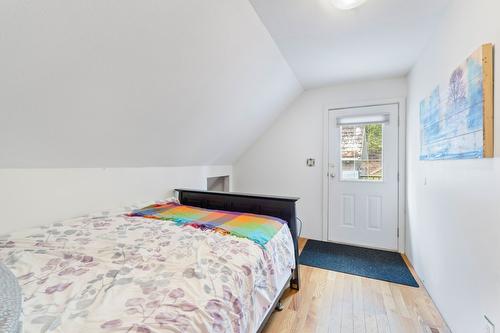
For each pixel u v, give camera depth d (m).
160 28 1.26
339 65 2.44
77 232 1.48
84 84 1.25
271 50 2.05
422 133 2.05
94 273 1.01
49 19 0.95
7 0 0.84
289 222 1.92
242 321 0.98
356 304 1.77
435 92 1.73
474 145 1.17
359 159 2.99
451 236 1.47
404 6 1.54
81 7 0.98
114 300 0.82
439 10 1.58
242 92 2.26
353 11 1.58
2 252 1.19
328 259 2.56
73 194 1.75
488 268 1.08
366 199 2.95
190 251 1.22
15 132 1.26
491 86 1.06
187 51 1.48
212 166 3.35
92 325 0.70
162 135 2.06
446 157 1.51
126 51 1.24
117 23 1.11
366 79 2.84
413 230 2.38
